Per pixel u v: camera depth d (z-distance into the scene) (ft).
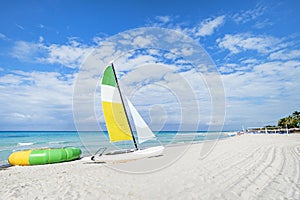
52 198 16.83
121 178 22.95
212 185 17.62
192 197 14.97
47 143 99.19
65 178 24.93
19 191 19.49
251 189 15.88
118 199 15.61
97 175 25.80
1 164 47.03
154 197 15.49
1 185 22.90
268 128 143.02
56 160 44.73
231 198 14.28
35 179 26.02
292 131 120.26
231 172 21.95
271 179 18.21
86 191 18.26
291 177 18.53
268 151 37.19
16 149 76.38
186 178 20.59
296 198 13.56
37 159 42.96
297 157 29.40
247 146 48.73
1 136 153.69
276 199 13.58
